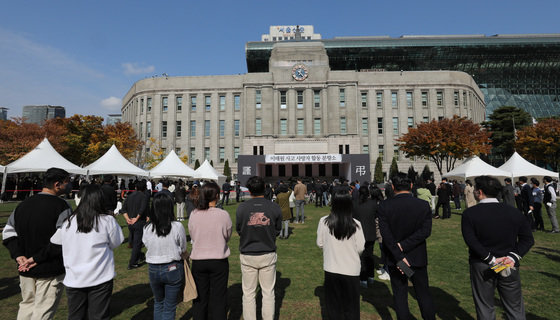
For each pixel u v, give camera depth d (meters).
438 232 10.77
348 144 42.81
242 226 3.73
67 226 3.06
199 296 3.57
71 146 40.16
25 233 3.16
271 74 45.06
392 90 46.38
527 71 73.12
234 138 46.50
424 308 3.34
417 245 3.44
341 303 3.38
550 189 10.53
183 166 21.47
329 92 44.19
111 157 18.03
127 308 4.64
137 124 49.34
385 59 72.19
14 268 6.65
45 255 3.08
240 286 5.62
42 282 3.19
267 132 43.88
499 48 69.56
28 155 15.30
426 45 69.62
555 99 72.44
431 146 30.17
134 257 6.72
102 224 3.11
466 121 30.92
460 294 5.06
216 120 46.75
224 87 47.22
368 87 46.34
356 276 3.36
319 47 48.59
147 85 48.47
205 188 3.73
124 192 19.23
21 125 40.22
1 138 37.16
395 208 3.55
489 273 3.07
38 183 23.67
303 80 44.88
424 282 3.41
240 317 4.30
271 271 3.72
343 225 3.37
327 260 3.46
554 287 5.28
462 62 72.38
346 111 43.78
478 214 3.16
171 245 3.44
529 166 18.36
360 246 3.39
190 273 3.57
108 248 3.20
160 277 3.39
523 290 5.17
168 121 47.12
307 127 44.31
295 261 7.18
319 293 5.16
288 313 4.39
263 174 43.16
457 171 20.00
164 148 46.91
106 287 3.10
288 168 45.50
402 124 45.47
